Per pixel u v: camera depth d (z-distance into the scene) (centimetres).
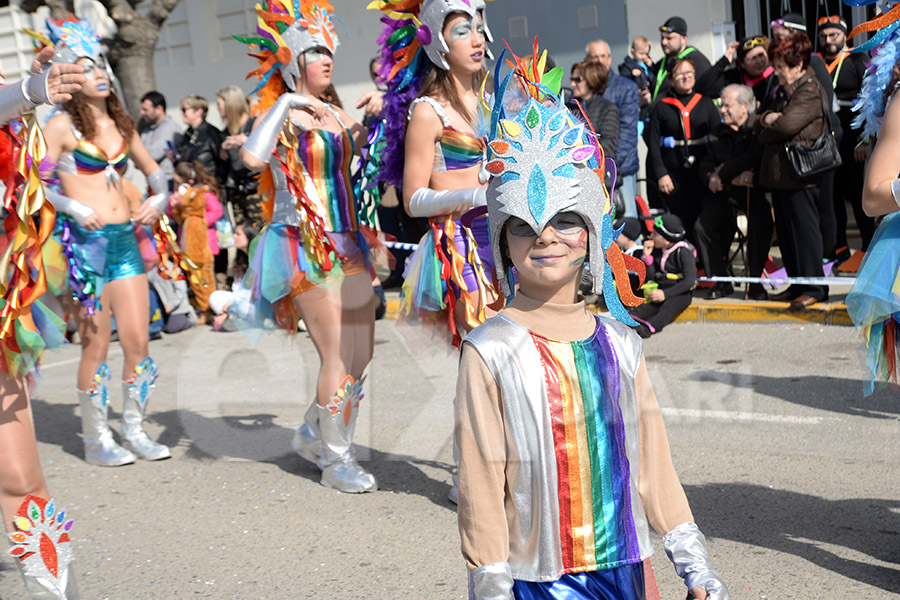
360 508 329
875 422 268
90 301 381
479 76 308
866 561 266
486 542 147
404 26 304
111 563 296
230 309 331
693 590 151
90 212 371
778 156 492
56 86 199
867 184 236
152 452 396
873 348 243
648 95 602
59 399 510
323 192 314
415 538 302
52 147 372
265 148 304
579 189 142
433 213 295
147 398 404
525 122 144
